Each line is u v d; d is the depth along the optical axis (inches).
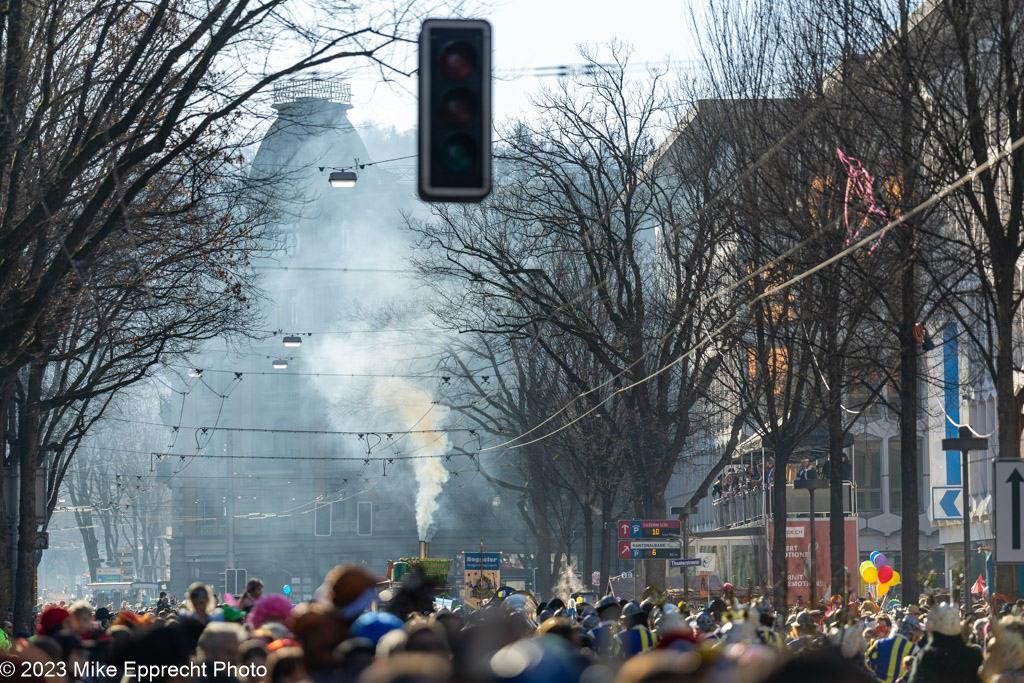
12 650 1370.6
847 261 3503.9
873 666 1697.8
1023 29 2920.8
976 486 6171.3
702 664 396.8
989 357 3115.2
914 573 3412.9
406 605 1336.1
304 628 911.0
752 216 3754.9
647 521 4921.3
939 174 3088.1
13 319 2453.2
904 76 3078.2
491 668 499.2
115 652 1069.1
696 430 5605.3
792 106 3499.0
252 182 3073.3
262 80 2390.5
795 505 5748.0
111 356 3924.7
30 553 4505.4
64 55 3024.1
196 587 1640.0
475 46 1280.8
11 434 4830.2
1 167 2723.9
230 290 3599.9
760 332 4261.8
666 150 4982.8
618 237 5359.3
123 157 2395.4
